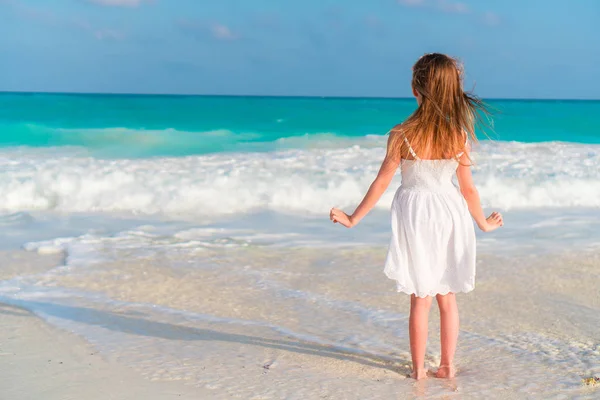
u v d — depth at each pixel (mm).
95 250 6203
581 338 3934
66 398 2916
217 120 19141
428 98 3014
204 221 7730
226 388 3070
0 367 3293
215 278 5332
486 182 9461
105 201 8469
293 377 3238
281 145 14438
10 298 4660
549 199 9039
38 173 9578
